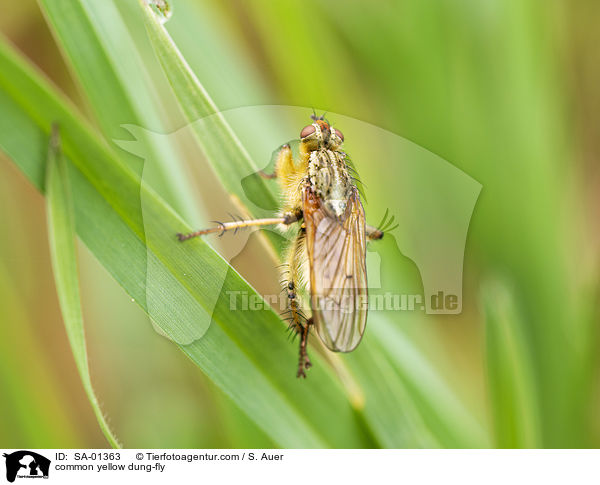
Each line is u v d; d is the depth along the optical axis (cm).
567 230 12
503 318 11
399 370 11
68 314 10
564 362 11
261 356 10
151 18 10
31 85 10
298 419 10
